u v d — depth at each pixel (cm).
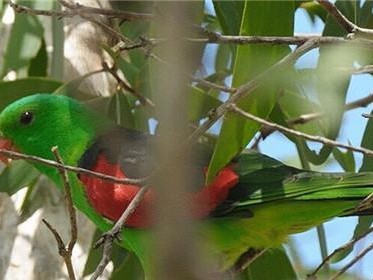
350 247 678
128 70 864
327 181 709
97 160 769
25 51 900
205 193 725
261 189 725
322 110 815
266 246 743
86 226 902
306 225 728
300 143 862
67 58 955
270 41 611
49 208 894
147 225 711
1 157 816
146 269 729
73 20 966
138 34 900
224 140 668
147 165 754
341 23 618
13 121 796
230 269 757
